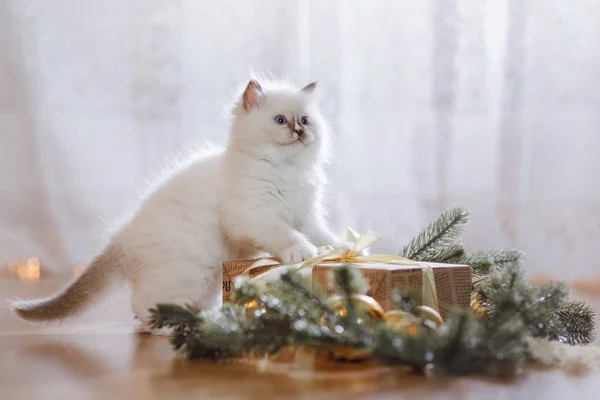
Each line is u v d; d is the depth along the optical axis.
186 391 1.28
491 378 1.34
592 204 3.50
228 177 2.02
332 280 1.48
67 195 3.57
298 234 1.94
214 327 1.37
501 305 1.44
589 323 1.70
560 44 3.44
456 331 1.26
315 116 2.18
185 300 1.92
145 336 1.89
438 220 1.90
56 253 3.54
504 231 3.46
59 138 3.56
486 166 3.48
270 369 1.42
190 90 3.55
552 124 3.47
